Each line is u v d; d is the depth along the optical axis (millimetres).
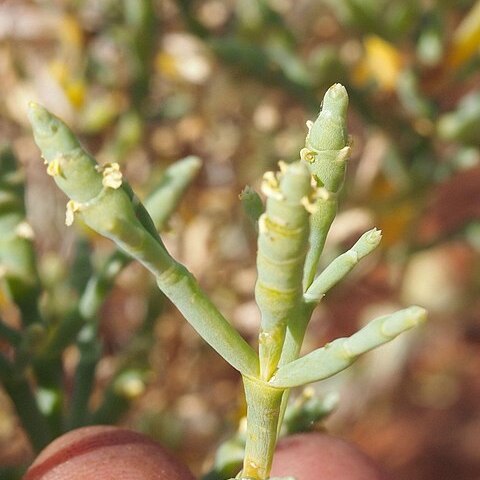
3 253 176
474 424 405
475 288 363
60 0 271
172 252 280
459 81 259
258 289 116
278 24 267
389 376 329
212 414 283
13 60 273
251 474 126
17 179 181
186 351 281
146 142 288
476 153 263
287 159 286
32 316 178
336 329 305
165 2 284
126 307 277
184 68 276
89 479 148
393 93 267
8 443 266
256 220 130
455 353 385
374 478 166
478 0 266
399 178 269
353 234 268
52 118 113
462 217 333
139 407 278
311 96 256
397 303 304
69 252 277
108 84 275
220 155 296
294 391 266
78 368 189
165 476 151
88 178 114
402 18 251
